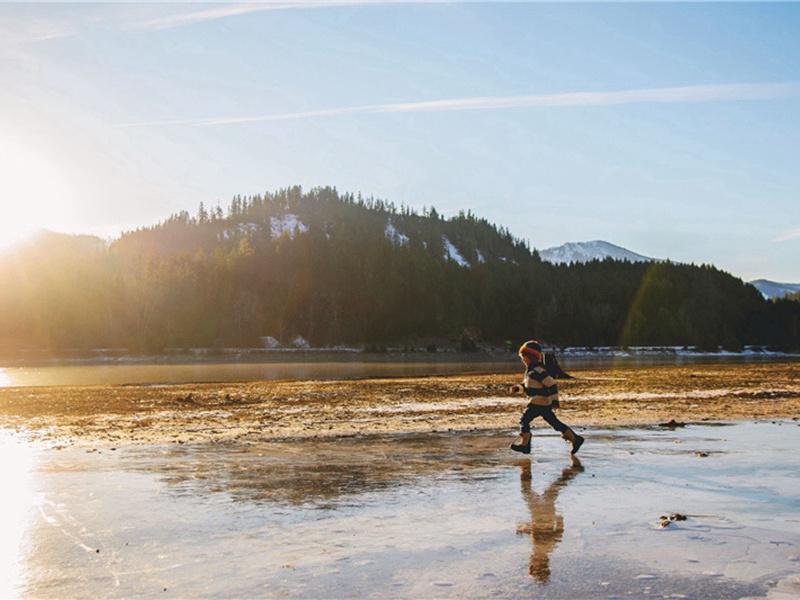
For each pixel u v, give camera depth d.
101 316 146.88
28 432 13.84
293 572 4.84
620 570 4.87
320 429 13.82
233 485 8.02
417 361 95.19
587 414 16.47
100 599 4.33
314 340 169.50
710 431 13.05
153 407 19.61
